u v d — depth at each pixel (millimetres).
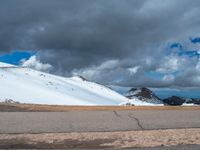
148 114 18266
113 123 16625
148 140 14383
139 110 19469
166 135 14961
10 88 116875
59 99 121188
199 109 20516
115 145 13836
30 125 16094
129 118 17484
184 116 18000
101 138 14648
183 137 14711
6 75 138500
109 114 18125
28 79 147250
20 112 18188
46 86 143750
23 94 113188
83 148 13516
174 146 13602
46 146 13789
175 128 16125
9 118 16922
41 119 16938
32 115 17594
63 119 17047
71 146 13805
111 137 14766
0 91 107562
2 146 13727
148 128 16141
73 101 123250
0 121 16484
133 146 13719
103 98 165125
